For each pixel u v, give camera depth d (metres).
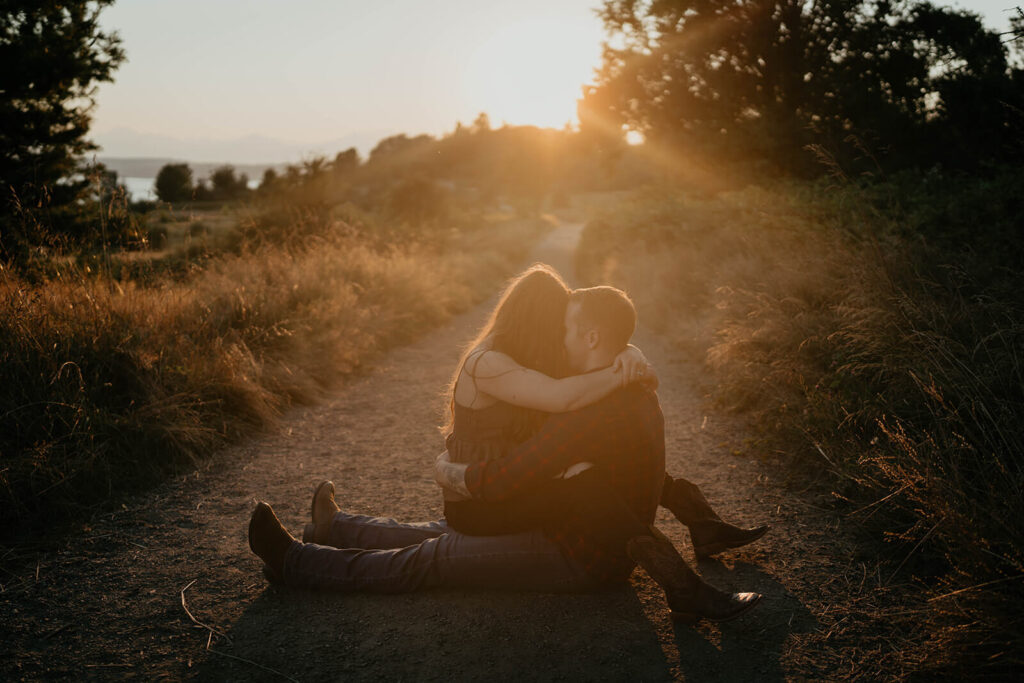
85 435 3.66
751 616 2.44
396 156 44.31
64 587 2.63
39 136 11.68
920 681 2.04
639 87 17.17
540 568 2.42
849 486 3.39
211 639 2.30
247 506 3.52
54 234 5.19
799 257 6.57
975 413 3.04
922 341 3.63
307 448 4.55
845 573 2.72
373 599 2.57
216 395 4.80
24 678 2.07
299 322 6.84
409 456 4.43
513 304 2.37
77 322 4.47
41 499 3.23
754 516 3.32
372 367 7.27
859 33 14.25
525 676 2.12
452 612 2.47
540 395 2.22
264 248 9.81
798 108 14.70
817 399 4.18
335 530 2.76
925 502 2.50
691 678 2.09
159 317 5.34
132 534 3.12
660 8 16.25
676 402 5.67
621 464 2.31
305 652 2.23
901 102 13.28
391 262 11.41
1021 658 2.00
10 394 3.64
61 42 12.09
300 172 16.08
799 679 2.07
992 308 3.79
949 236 5.78
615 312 2.30
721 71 16.12
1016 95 8.90
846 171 12.59
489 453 2.38
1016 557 2.13
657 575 2.29
